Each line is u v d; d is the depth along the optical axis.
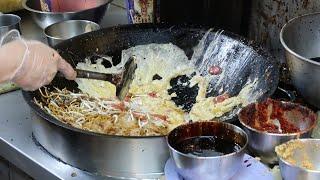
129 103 1.12
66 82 1.15
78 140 0.90
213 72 1.18
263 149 0.87
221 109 1.07
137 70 1.21
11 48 0.89
